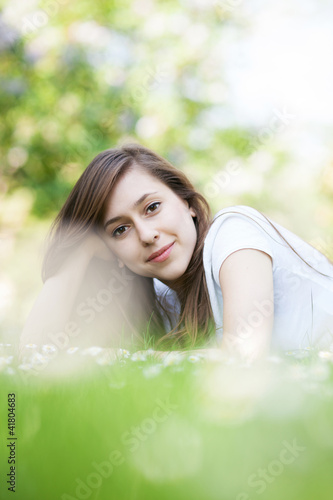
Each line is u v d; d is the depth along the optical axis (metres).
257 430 1.11
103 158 2.10
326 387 1.32
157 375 1.47
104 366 1.60
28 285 5.71
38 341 2.16
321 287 2.22
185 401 1.25
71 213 2.21
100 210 2.09
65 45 6.12
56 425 1.18
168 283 2.24
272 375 1.40
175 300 2.46
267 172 5.72
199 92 6.07
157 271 2.10
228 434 1.09
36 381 1.51
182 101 6.14
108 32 6.19
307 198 5.67
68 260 2.27
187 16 6.09
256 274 1.95
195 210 2.21
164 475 1.01
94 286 2.40
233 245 1.99
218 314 2.11
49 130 6.17
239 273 1.95
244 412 1.18
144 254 2.08
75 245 2.24
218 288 2.08
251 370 1.46
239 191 5.71
